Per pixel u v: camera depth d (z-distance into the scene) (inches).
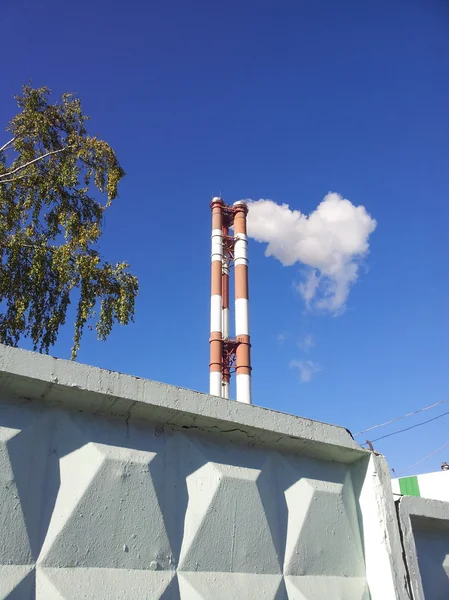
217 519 108.0
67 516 89.0
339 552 129.4
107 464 96.7
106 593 88.4
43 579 83.4
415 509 144.8
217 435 117.3
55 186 532.1
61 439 94.1
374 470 139.7
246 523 112.6
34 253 522.0
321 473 135.6
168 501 103.3
